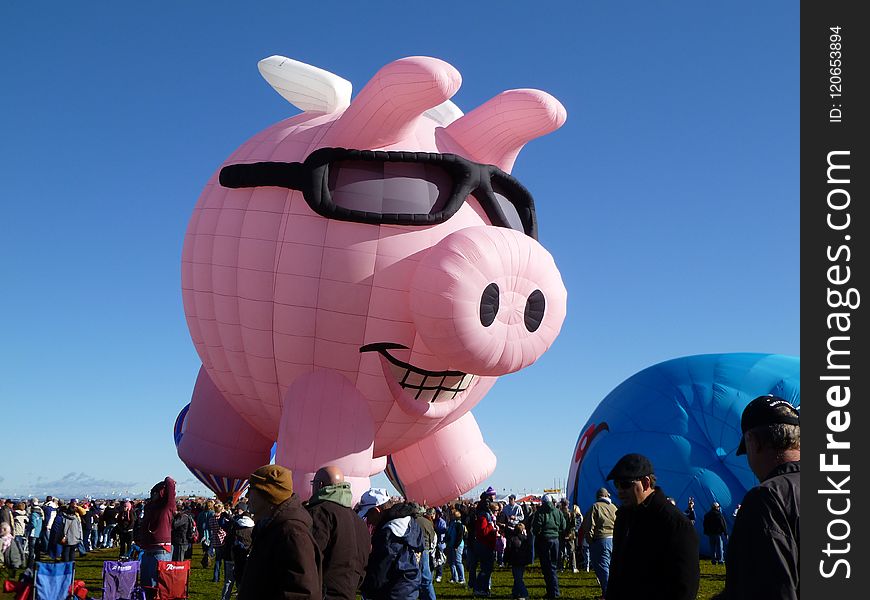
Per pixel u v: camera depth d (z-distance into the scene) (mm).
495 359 13336
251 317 14281
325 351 13969
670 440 23906
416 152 14008
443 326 12930
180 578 11742
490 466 17344
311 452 13898
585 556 20609
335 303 13727
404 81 13125
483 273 12883
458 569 17656
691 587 4711
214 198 15188
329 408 14016
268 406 15078
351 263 13664
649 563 4777
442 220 13828
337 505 5852
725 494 22984
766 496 3174
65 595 9875
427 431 15297
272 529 4418
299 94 15609
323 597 5625
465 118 15117
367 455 14164
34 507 21047
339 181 13859
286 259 13922
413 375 14188
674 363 26438
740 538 3166
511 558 14492
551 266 13789
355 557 5840
